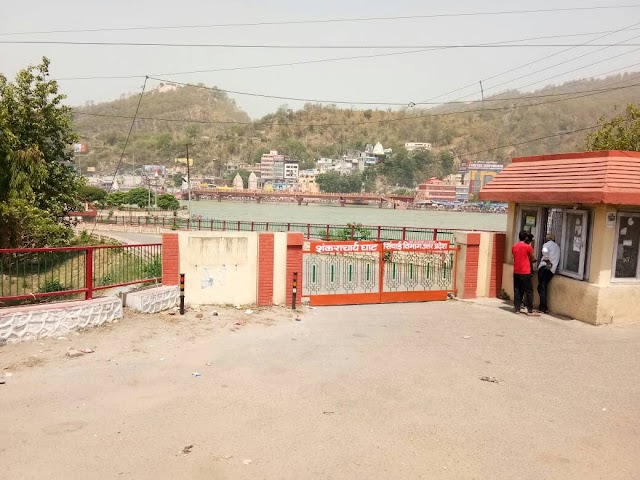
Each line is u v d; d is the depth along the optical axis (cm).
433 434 568
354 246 1223
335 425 584
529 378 748
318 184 19450
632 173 996
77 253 1041
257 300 1150
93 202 9744
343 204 15875
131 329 929
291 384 705
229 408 623
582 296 1065
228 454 513
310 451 523
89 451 512
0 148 2144
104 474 472
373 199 15538
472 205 14462
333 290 1259
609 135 2116
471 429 582
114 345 842
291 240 1150
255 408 625
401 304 1242
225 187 18300
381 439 553
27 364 742
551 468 503
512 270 1280
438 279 1320
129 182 17912
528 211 1254
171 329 945
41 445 521
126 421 580
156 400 639
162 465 490
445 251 1316
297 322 1039
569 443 555
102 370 733
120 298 1031
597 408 648
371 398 664
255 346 870
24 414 589
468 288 1311
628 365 809
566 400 671
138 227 5294
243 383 704
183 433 555
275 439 547
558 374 766
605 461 518
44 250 900
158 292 1053
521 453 530
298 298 1172
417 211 14150
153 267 1162
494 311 1172
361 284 1275
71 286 1018
